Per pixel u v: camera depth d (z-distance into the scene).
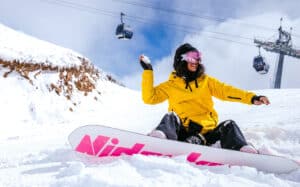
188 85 3.29
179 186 1.98
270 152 2.76
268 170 2.55
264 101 3.12
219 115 8.64
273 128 4.24
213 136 3.10
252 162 2.56
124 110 17.44
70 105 18.36
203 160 2.59
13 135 10.20
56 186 2.02
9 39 22.14
